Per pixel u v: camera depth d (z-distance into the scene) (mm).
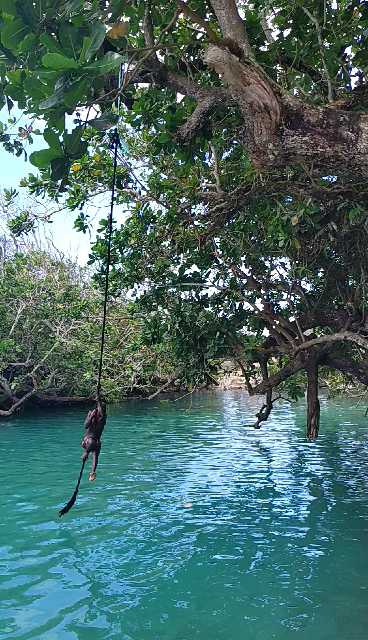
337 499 13367
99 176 11336
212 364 13430
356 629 6793
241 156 9141
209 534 10594
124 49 4652
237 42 4520
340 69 7469
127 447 21047
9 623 6891
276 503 12977
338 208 7625
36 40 3639
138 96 7840
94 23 3314
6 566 8859
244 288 12062
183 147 6676
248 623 6941
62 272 30719
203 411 35531
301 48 6973
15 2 3441
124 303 17828
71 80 3393
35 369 28828
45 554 9422
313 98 6797
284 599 7695
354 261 10289
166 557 9352
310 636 6613
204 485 14789
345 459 18875
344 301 11195
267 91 4168
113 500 13062
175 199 10875
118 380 29922
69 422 27641
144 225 11562
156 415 32719
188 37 6648
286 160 4477
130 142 11148
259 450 20641
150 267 12203
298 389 13984
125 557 9328
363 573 8672
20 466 16891
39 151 4258
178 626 6867
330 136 4219
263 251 10875
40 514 11812
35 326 29078
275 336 12039
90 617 7090
